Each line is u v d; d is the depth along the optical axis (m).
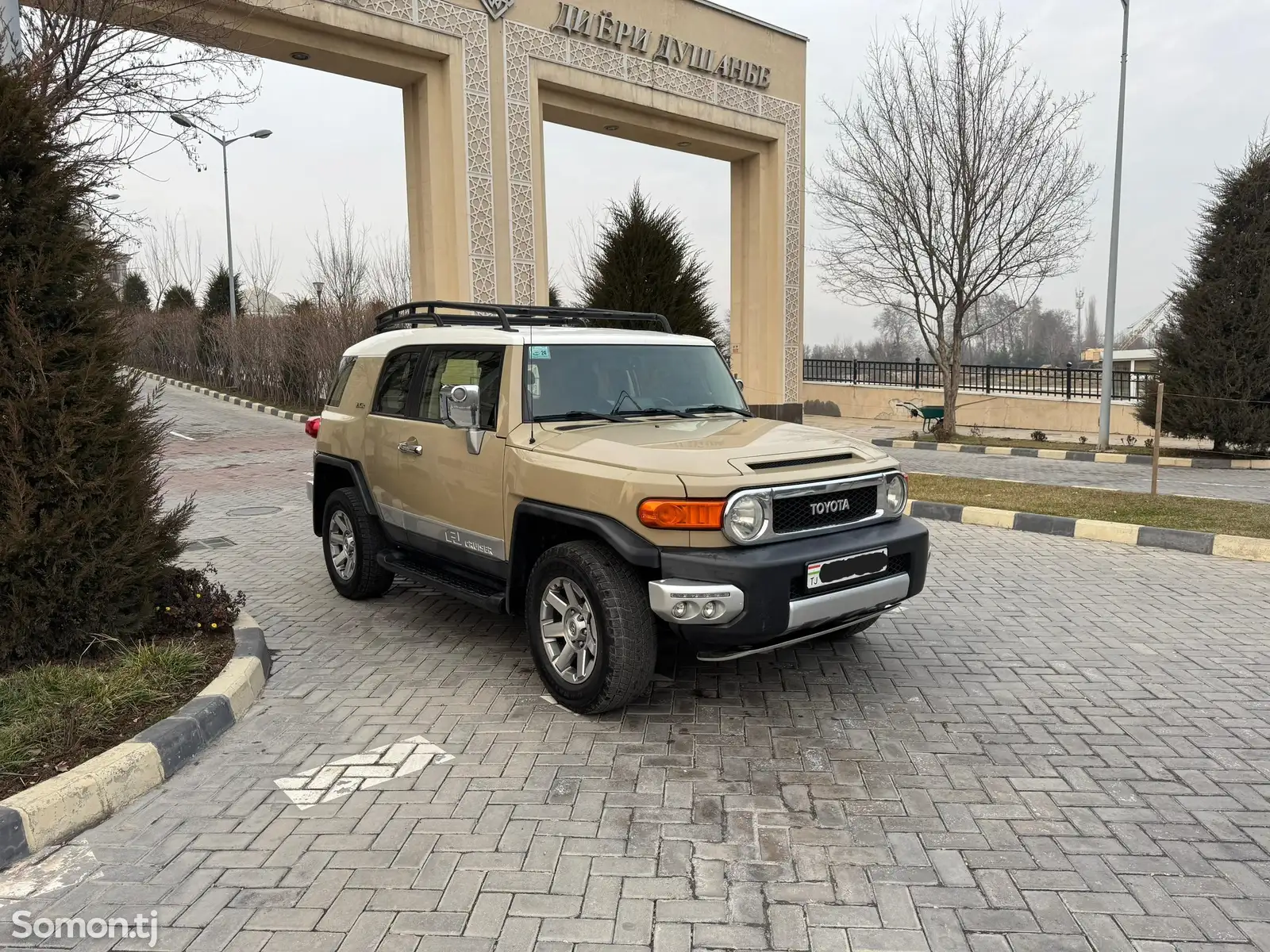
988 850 3.13
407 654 5.36
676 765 3.82
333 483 6.95
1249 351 15.33
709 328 16.78
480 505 4.93
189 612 5.18
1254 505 9.80
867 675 4.91
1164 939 2.63
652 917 2.75
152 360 40.44
